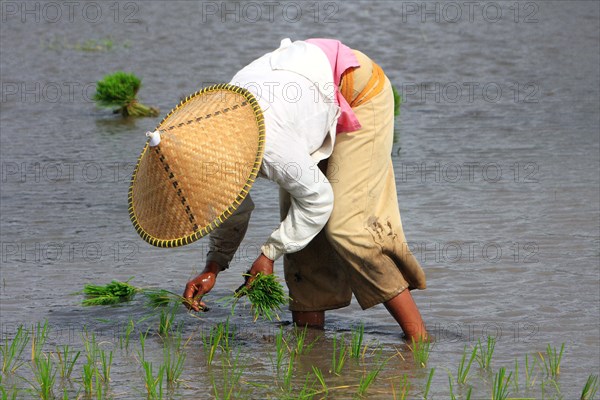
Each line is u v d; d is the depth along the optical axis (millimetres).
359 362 18984
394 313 20031
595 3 72125
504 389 17172
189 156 17750
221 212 17781
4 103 47031
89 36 62656
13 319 21469
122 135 41312
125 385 17672
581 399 17188
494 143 38938
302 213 18453
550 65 55094
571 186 32531
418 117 44000
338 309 22562
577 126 41906
